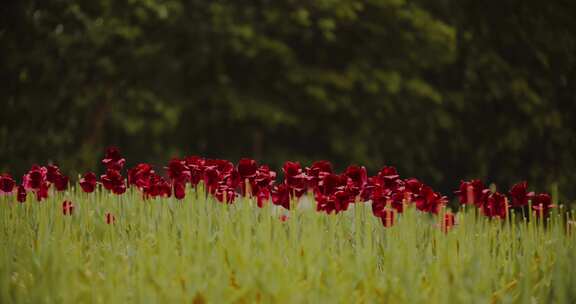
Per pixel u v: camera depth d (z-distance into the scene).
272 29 21.06
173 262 5.22
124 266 5.28
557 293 5.14
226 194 6.66
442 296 4.72
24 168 17.33
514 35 17.31
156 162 21.00
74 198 7.74
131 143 20.69
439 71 20.17
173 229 6.09
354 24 20.28
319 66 20.89
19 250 5.81
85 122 19.16
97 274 5.26
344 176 6.28
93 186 7.18
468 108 18.64
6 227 6.51
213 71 21.28
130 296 4.92
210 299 4.78
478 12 17.92
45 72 18.06
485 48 17.75
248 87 21.30
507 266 5.66
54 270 5.01
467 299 4.62
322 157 21.72
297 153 21.72
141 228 6.13
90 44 18.84
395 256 5.33
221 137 22.08
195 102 20.89
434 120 19.72
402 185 6.50
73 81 18.55
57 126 18.17
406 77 20.22
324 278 5.13
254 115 20.44
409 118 20.28
